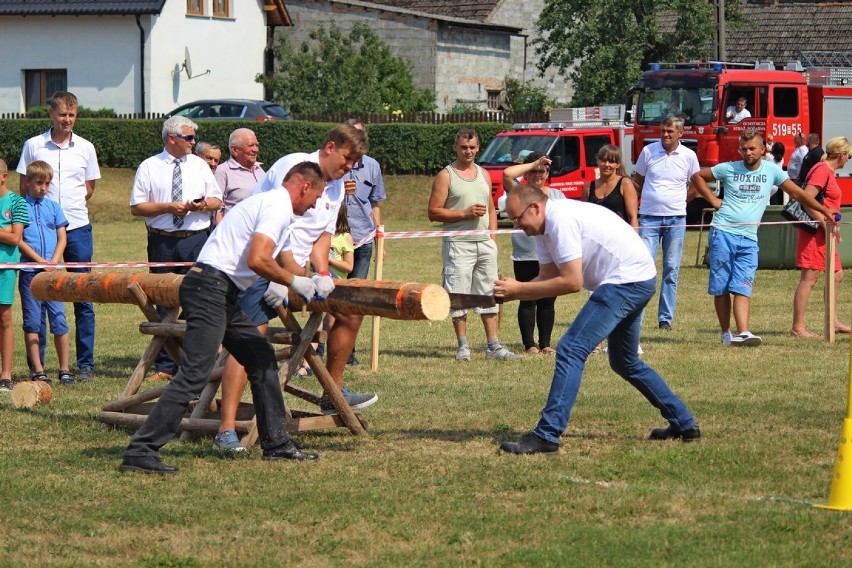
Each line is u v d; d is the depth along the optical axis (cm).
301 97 5850
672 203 1895
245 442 1079
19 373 1535
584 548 787
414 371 1529
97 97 5769
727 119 4078
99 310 2259
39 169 1433
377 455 1053
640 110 4241
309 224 1120
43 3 5731
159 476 981
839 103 4200
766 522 838
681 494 912
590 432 1139
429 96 6028
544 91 6384
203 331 993
